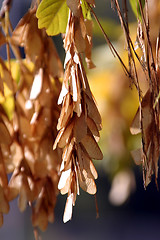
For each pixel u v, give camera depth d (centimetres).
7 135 77
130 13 106
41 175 78
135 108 109
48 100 78
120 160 109
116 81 111
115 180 109
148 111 64
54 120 78
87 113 63
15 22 215
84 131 62
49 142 78
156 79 64
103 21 111
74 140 63
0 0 154
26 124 79
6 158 77
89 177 63
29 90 82
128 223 361
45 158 78
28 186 78
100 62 114
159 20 66
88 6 67
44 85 77
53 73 78
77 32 64
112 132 110
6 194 77
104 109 111
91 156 63
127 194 108
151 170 63
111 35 111
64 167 63
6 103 90
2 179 77
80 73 63
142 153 64
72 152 63
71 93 63
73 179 64
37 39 78
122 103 110
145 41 66
